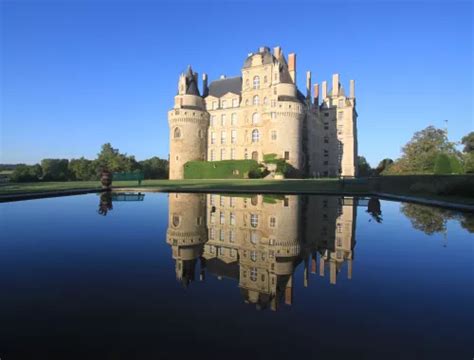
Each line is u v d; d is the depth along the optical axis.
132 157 103.06
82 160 89.56
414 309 6.36
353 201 26.97
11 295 7.06
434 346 5.00
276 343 5.07
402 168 62.56
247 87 74.50
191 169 73.12
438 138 64.69
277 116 67.31
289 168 65.44
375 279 8.19
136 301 6.75
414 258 10.11
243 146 74.69
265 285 7.81
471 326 5.66
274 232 14.47
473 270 8.90
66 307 6.45
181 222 16.77
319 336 5.32
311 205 24.09
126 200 26.95
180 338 5.22
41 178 70.81
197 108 77.44
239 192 34.94
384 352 4.82
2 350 4.85
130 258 10.11
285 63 73.19
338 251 11.09
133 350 4.85
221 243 12.44
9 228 14.86
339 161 90.75
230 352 4.80
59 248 11.29
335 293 7.25
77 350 4.86
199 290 7.45
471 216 18.41
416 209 21.59
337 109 91.44
